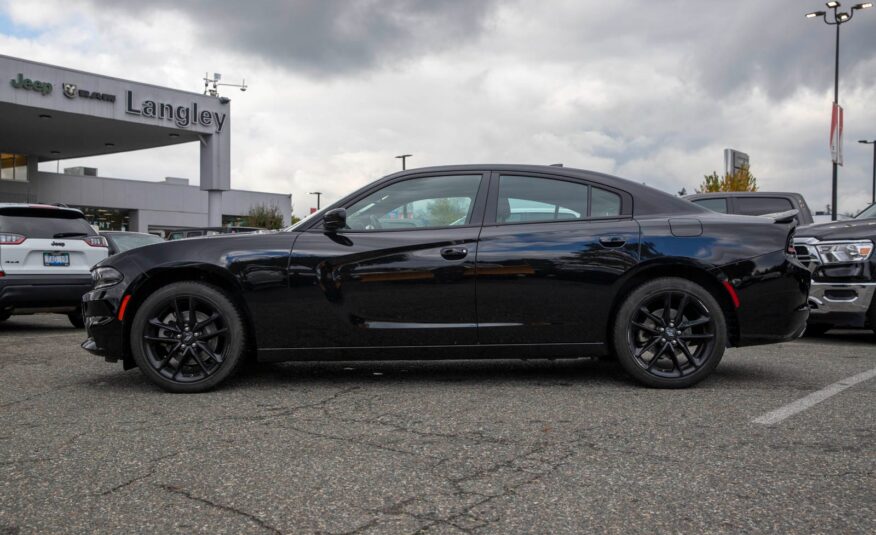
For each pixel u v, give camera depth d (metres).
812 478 2.92
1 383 5.10
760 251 4.69
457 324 4.70
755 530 2.42
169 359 4.71
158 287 4.85
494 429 3.70
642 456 3.23
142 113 27.72
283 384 4.95
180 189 45.91
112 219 42.44
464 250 4.70
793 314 4.71
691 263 4.65
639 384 4.85
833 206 20.88
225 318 4.70
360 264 4.70
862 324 7.09
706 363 4.66
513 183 4.91
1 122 27.39
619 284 4.68
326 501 2.71
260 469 3.08
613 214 4.82
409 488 2.84
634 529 2.44
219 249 4.75
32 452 3.35
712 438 3.50
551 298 4.69
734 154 26.80
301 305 4.69
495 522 2.50
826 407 4.14
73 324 9.63
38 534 2.43
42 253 8.30
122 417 4.02
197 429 3.74
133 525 2.49
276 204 56.00
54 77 25.20
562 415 3.98
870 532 2.40
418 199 4.91
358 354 4.73
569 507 2.63
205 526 2.48
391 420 3.90
